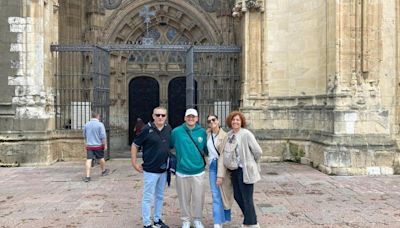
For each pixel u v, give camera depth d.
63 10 19.19
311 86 15.15
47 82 15.85
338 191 10.66
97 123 12.45
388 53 13.57
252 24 16.42
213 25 20.95
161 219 7.64
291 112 15.93
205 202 9.56
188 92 16.19
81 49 16.16
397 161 13.12
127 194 10.39
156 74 22.02
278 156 16.02
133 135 21.97
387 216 8.31
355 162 12.95
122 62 21.62
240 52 17.02
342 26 13.34
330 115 13.51
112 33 20.78
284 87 16.17
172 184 11.60
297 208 8.95
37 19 15.30
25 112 15.08
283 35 16.17
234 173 7.28
